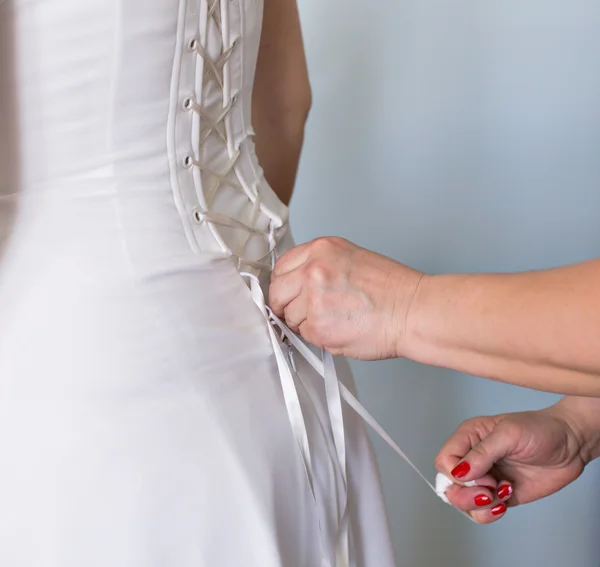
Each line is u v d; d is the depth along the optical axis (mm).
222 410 923
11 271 921
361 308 922
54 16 895
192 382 918
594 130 1582
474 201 1679
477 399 1761
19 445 896
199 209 958
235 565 901
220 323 945
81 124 915
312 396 1010
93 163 921
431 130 1658
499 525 1806
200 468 903
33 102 914
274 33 1150
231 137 1001
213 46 956
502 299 879
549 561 1804
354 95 1675
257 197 1024
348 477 1036
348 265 932
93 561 880
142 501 886
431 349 907
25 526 887
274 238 1035
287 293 949
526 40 1564
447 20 1586
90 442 890
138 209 927
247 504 907
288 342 1012
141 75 915
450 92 1627
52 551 879
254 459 920
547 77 1576
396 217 1728
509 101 1606
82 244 916
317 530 954
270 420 942
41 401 897
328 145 1720
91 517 882
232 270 967
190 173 955
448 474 1083
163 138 936
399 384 1791
